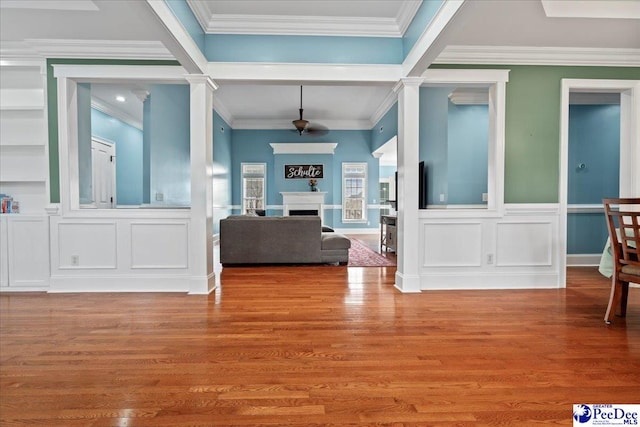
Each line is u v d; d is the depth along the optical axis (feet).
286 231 17.52
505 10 10.32
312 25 12.23
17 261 12.73
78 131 13.11
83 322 9.25
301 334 8.41
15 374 6.41
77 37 11.94
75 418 5.11
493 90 13.21
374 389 5.92
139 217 12.72
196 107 12.12
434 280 12.96
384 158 37.40
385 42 12.57
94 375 6.38
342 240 17.74
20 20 10.82
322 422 5.04
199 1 10.71
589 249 17.90
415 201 12.44
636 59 13.02
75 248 12.64
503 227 13.10
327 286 13.26
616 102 16.84
